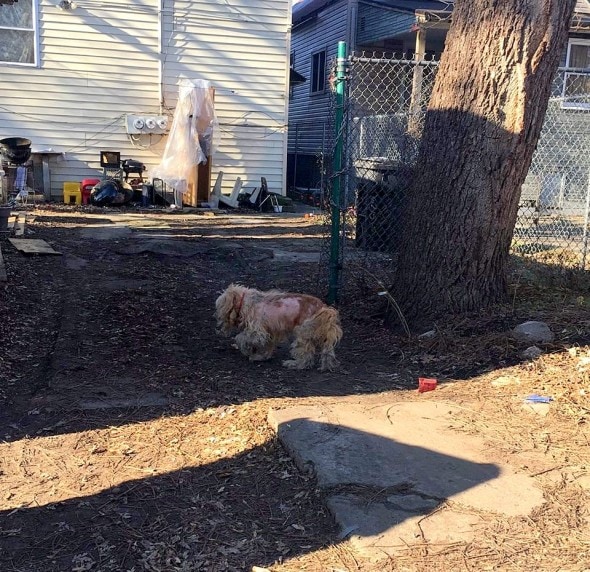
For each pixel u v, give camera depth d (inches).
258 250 362.6
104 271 295.4
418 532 101.8
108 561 98.4
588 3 622.8
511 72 190.9
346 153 245.0
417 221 210.5
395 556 96.3
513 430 139.6
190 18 564.4
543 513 107.7
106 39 552.1
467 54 195.2
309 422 140.7
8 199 482.6
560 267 277.7
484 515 106.8
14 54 538.3
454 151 199.5
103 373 176.7
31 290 252.2
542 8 187.8
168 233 406.0
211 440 138.7
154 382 171.6
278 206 569.6
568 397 153.9
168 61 567.2
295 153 807.1
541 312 205.0
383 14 673.0
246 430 142.3
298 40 929.5
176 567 96.6
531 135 196.7
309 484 118.6
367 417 144.7
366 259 315.0
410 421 143.2
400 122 423.2
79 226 419.8
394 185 328.5
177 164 536.7
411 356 189.9
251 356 187.8
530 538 101.0
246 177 599.5
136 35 556.7
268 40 583.5
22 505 113.9
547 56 191.5
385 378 175.5
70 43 546.3
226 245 370.9
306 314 183.0
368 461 123.8
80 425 145.7
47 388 165.6
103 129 564.7
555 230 418.6
